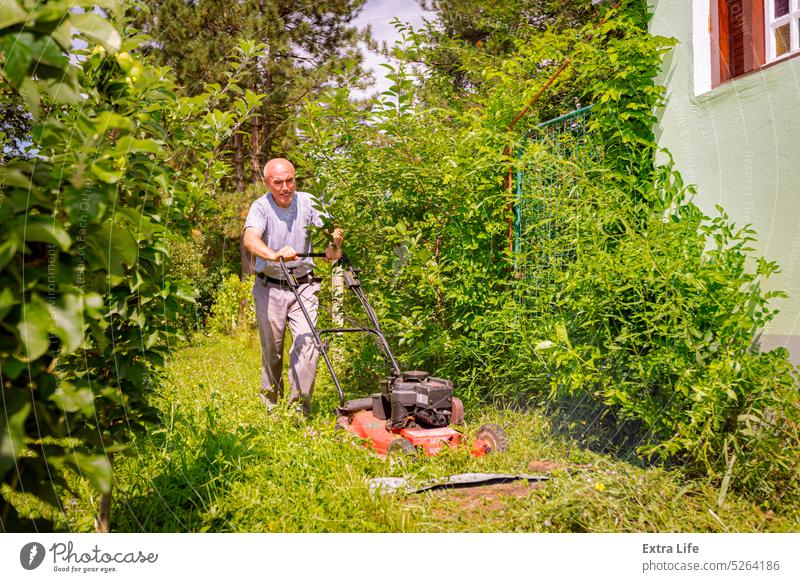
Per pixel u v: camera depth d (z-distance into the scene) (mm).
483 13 8172
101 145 2105
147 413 2732
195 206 3674
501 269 5531
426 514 3066
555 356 3930
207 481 3215
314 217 5359
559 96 6273
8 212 1718
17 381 1809
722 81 4500
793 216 3811
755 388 3420
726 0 4555
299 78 6906
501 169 5457
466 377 5250
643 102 4828
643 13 5020
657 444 3852
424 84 6531
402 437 4113
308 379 5051
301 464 3449
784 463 3275
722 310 3660
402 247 5871
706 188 4434
